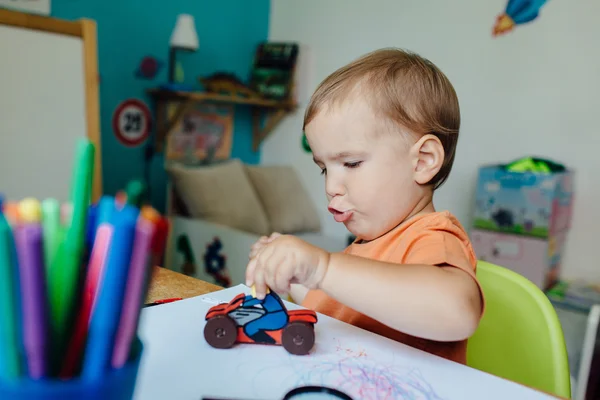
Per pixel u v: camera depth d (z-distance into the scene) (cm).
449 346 57
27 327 20
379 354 44
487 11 205
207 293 57
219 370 39
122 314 22
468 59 211
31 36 145
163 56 222
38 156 148
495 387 40
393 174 57
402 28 229
